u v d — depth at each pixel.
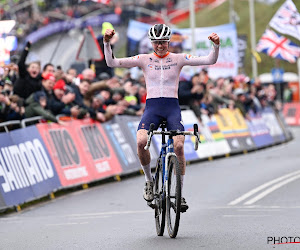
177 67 17.91
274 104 65.44
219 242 16.08
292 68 134.25
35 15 109.81
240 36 68.00
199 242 16.19
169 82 17.80
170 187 17.02
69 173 31.08
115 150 35.69
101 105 35.34
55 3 127.50
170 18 142.00
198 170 38.41
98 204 26.77
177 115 17.66
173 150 17.23
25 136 28.55
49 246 17.11
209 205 24.41
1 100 27.98
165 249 15.47
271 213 21.42
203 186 30.50
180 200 16.31
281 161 42.25
